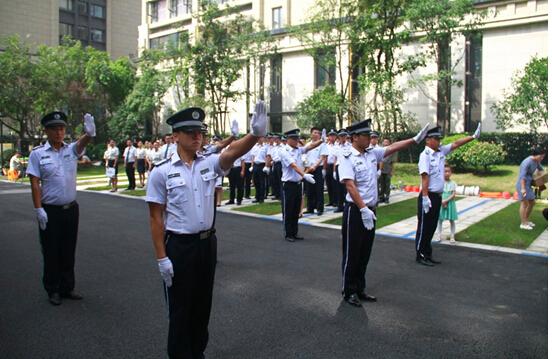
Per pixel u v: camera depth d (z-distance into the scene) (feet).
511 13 64.59
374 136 31.50
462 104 70.28
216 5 77.71
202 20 77.82
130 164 53.62
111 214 37.24
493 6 65.72
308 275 20.53
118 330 14.62
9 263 22.67
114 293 18.13
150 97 93.35
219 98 83.10
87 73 97.19
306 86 86.07
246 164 45.55
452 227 26.78
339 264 22.38
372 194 17.30
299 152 27.68
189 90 92.22
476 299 17.60
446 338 14.10
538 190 30.99
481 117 68.90
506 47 66.18
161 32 129.39
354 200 16.43
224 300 17.29
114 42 178.09
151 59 93.40
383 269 21.65
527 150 59.88
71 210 17.28
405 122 64.28
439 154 22.61
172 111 94.12
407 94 74.38
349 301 16.94
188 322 11.67
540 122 54.75
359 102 68.33
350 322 15.28
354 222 16.80
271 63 89.97
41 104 93.35
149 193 11.37
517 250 25.13
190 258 11.43
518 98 54.08
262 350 13.23
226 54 79.10
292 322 15.25
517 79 59.06
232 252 24.71
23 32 154.51
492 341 13.91
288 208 27.45
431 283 19.57
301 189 27.81
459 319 15.61
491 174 54.54
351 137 17.35
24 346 13.50
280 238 28.30
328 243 26.96
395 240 27.66
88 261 22.88
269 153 43.47
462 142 23.31
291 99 88.02
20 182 67.36
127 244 26.58
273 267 21.80
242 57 81.92
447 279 20.13
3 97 88.07
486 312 16.26
